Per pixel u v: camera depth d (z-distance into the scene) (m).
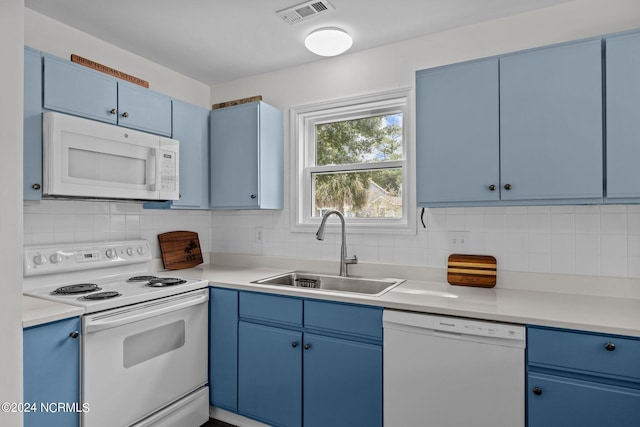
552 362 1.38
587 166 1.57
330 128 2.67
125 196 2.00
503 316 1.45
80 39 2.13
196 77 2.86
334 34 2.09
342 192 2.60
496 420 1.46
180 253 2.69
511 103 1.71
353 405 1.76
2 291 1.23
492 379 1.46
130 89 2.09
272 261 2.71
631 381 1.27
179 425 1.97
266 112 2.53
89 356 1.57
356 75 2.45
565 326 1.35
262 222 2.80
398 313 1.64
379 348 1.70
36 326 1.39
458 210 2.13
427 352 1.58
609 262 1.79
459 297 1.76
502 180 1.73
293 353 1.92
